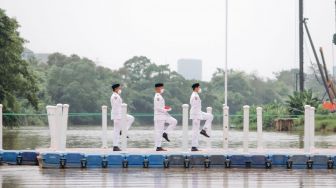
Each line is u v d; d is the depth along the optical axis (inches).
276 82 5418.3
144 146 1717.5
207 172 1135.6
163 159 1186.6
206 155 1191.6
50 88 4146.2
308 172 1146.0
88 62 4301.2
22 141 2017.7
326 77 3065.9
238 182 1023.6
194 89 1272.1
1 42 2564.0
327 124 2856.8
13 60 2598.4
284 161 1197.1
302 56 3058.6
